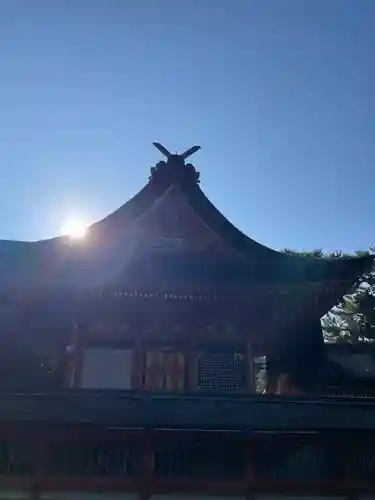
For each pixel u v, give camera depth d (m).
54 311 18.61
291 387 18.56
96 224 22.14
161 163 21.92
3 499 13.54
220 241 20.92
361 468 14.25
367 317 48.19
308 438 14.10
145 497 13.62
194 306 18.64
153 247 21.31
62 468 13.77
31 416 13.93
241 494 13.84
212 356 18.73
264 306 18.80
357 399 15.27
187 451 14.05
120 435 13.85
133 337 18.72
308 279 18.25
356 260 18.67
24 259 21.12
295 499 13.91
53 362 18.31
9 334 18.39
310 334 18.98
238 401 14.85
